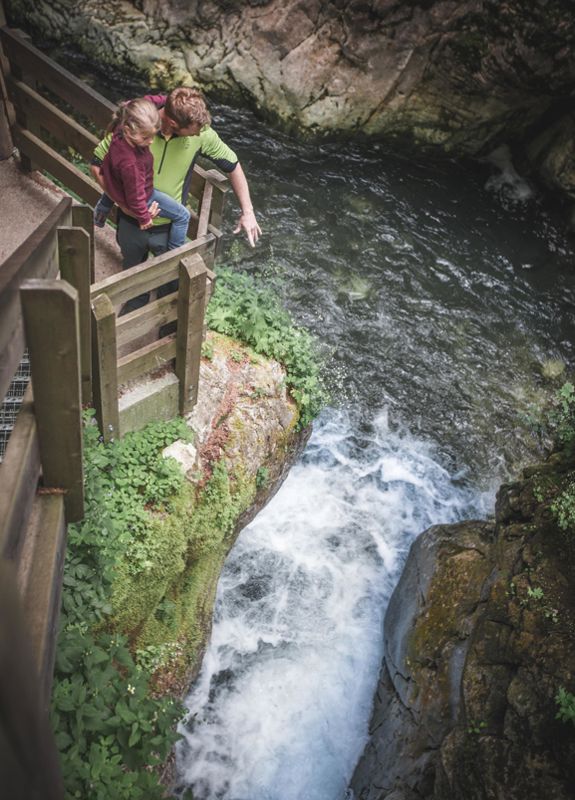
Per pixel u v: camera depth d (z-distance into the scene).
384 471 9.71
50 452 3.38
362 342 10.76
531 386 10.76
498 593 7.10
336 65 12.73
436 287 11.55
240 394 7.30
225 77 13.13
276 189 12.36
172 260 5.43
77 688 5.00
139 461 6.28
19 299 2.71
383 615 8.52
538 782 5.79
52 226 3.35
